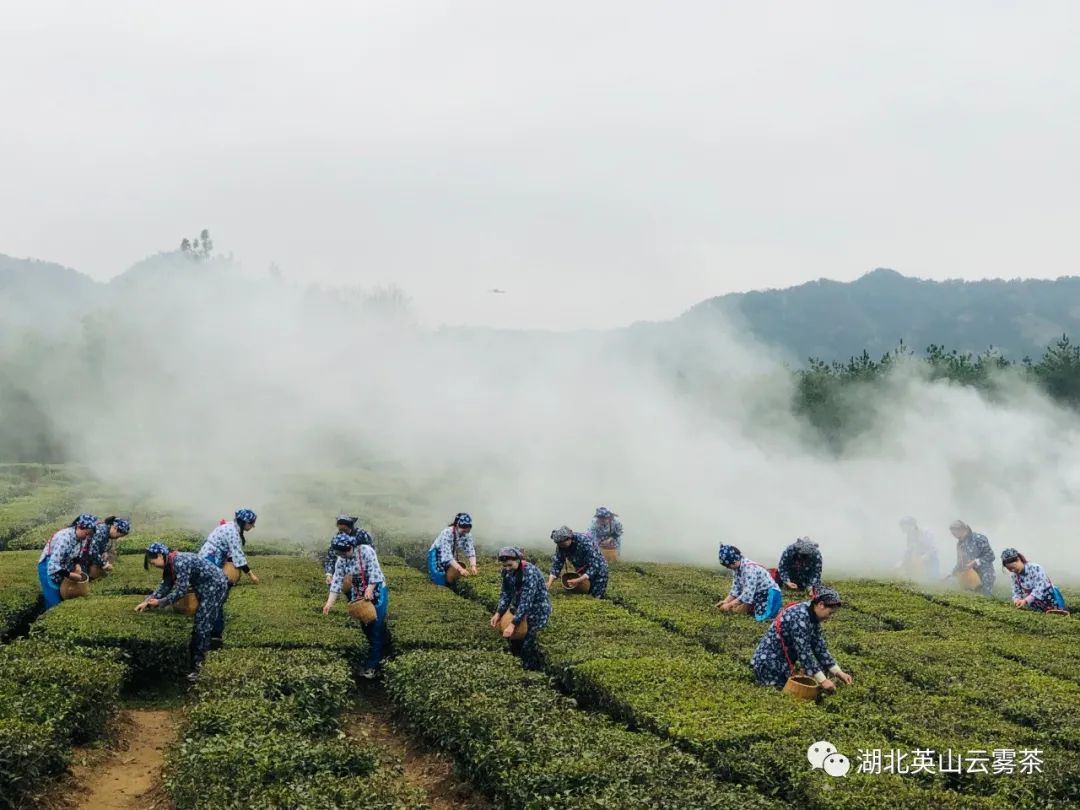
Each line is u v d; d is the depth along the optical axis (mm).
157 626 17125
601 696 14492
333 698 14297
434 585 22797
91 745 13641
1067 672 16062
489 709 13000
